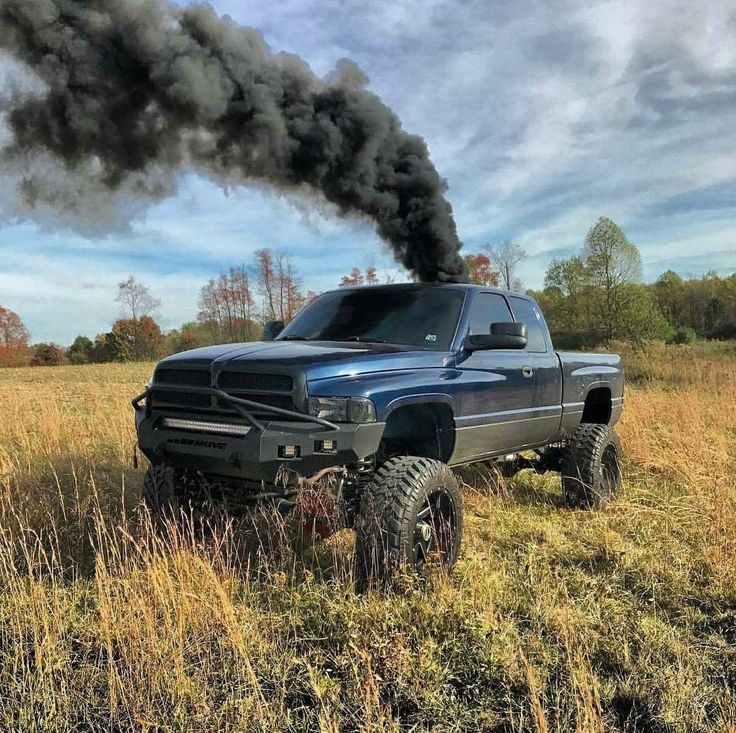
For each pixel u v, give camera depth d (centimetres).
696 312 6594
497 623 323
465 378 445
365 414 359
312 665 298
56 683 285
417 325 473
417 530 373
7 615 336
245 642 307
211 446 364
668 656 306
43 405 907
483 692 280
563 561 434
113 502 515
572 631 314
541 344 579
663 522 502
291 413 345
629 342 4200
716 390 1491
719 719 256
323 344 434
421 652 297
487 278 4888
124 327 6200
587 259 4919
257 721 256
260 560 390
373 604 335
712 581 384
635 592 384
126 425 808
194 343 6384
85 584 381
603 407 685
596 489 570
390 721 252
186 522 396
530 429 531
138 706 265
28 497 486
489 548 454
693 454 672
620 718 267
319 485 352
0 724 255
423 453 450
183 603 322
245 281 6181
